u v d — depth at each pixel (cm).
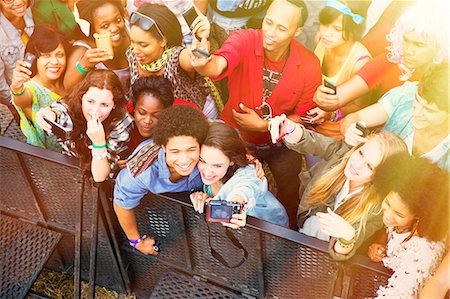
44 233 363
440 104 250
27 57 293
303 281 332
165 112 288
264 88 271
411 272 304
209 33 262
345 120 271
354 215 297
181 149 295
